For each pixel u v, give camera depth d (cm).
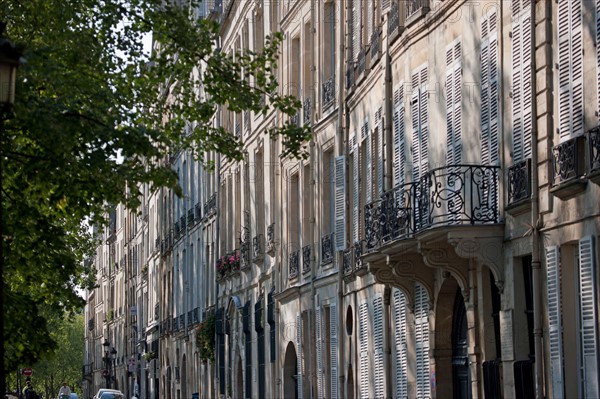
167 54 2978
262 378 5756
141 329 11750
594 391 2338
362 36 4078
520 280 2733
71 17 2894
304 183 4922
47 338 2792
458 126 3084
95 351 16162
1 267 2022
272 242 5453
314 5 4788
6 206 2864
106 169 2709
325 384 4569
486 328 2942
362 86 4025
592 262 2339
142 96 2945
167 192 9919
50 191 2895
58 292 2895
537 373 2588
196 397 7050
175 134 3020
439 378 3269
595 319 2330
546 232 2562
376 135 3891
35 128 2580
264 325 5722
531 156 2630
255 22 6062
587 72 2375
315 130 4744
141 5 2934
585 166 2386
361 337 4069
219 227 7119
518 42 2708
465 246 2800
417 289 3431
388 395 3709
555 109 2533
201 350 7369
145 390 11262
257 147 5969
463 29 3042
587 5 2370
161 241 10112
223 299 6900
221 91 3011
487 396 2894
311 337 4756
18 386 9794
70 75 2753
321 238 4631
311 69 4825
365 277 3994
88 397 16600
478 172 2877
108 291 15062
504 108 2792
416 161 3416
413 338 3488
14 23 2956
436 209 3177
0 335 1973
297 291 4972
